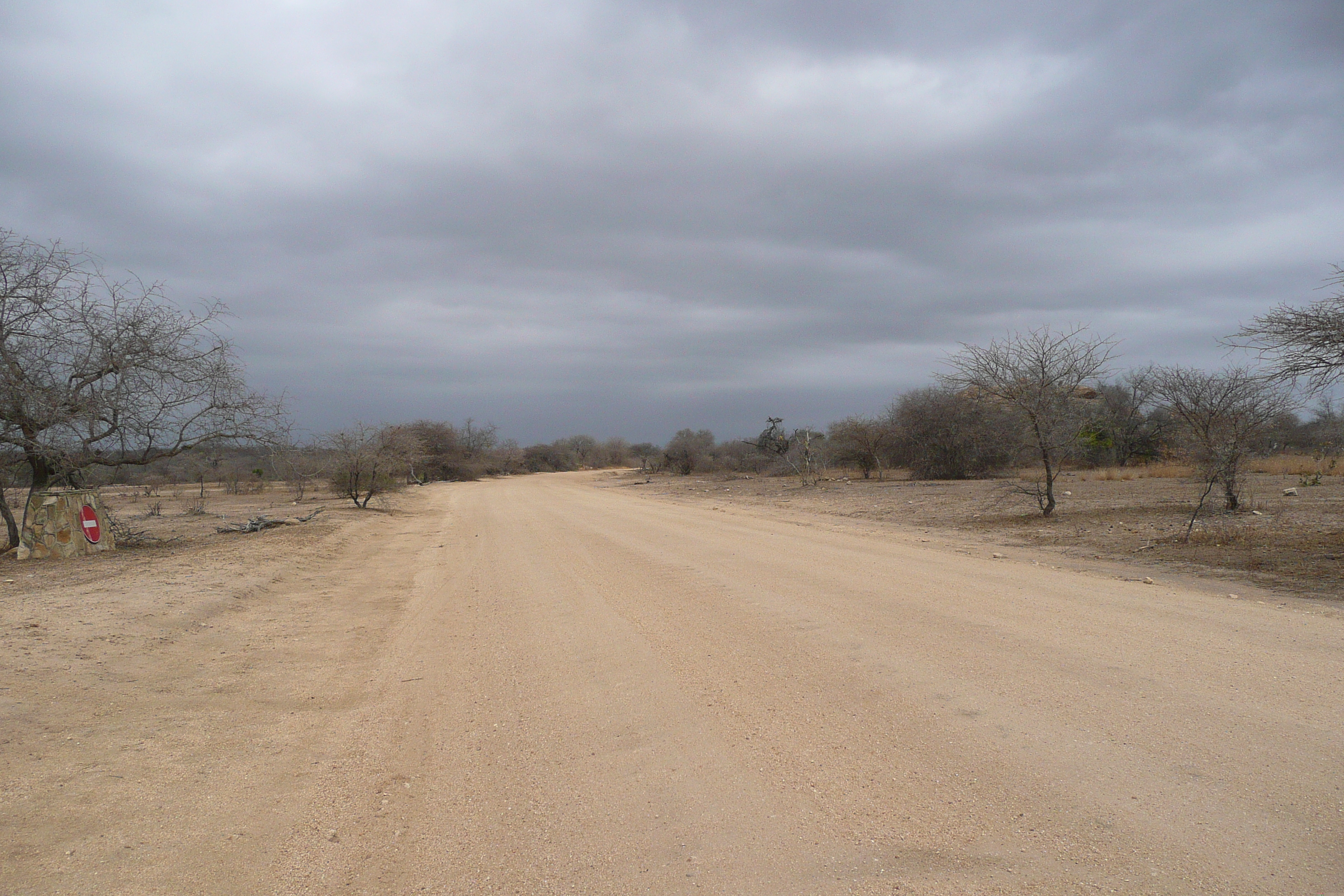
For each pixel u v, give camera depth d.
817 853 3.46
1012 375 18.58
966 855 3.37
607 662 6.90
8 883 3.35
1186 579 10.09
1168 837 3.43
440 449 72.38
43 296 14.56
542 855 3.58
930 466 38.94
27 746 4.93
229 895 3.31
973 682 5.75
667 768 4.50
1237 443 16.61
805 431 42.66
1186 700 5.18
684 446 67.56
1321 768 4.05
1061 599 8.74
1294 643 6.59
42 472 15.73
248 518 26.61
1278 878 3.09
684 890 3.21
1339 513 15.38
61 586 10.91
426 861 3.58
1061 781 4.04
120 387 15.55
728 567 12.16
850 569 11.45
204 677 6.77
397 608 10.27
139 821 4.00
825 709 5.35
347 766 4.80
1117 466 38.88
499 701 6.00
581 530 19.70
